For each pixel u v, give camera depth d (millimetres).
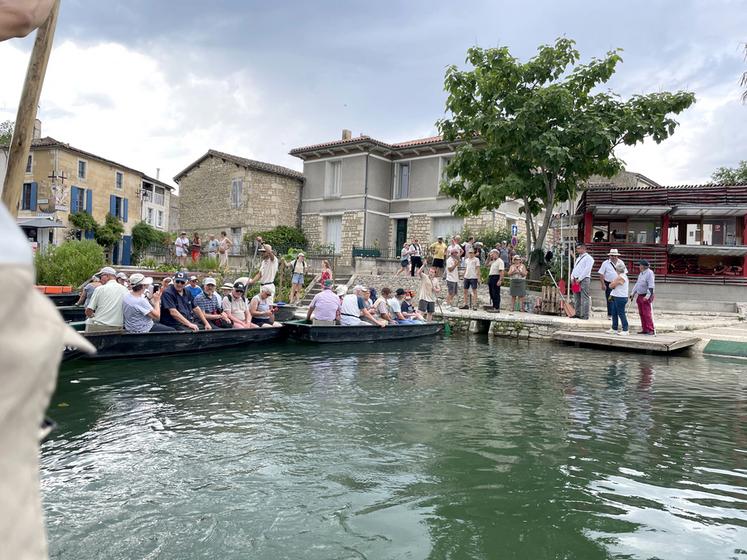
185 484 4301
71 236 27531
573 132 15641
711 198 17453
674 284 17812
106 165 30453
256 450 5062
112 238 29344
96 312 8984
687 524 3811
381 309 13352
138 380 7578
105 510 3850
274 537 3547
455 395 7375
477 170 17828
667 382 8586
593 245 18422
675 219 18859
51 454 4840
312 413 6312
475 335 14711
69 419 5797
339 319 12859
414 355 10875
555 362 10359
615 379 8758
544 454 5141
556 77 16703
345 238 27734
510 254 19547
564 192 17453
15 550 734
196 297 10797
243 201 28375
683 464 4949
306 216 29516
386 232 28141
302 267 18344
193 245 24156
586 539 3586
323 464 4777
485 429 5879
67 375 7660
